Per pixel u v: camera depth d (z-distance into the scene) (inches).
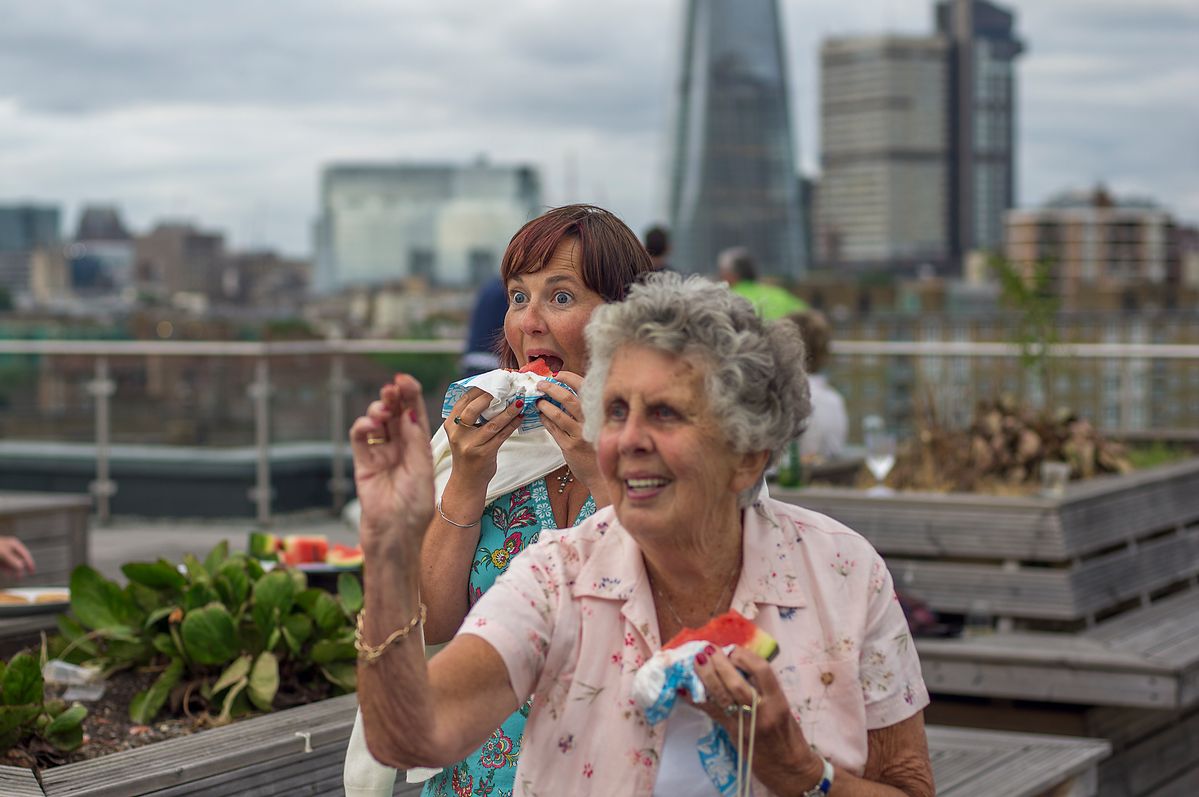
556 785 54.0
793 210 6171.3
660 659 50.8
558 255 71.6
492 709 52.6
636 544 55.3
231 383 297.3
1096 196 5792.3
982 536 154.6
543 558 55.6
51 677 95.3
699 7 6151.6
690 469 51.0
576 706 53.9
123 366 301.7
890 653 55.7
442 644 69.6
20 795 66.6
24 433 308.8
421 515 49.4
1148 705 134.2
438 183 7293.3
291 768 76.7
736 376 50.5
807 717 53.7
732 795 52.6
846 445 253.6
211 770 72.5
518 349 73.6
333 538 269.3
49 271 6717.5
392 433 50.0
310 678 97.8
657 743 52.8
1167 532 180.1
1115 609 165.6
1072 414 191.5
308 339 300.4
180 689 94.0
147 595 100.1
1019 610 151.1
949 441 186.4
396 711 49.9
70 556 142.1
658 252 239.3
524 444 68.4
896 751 55.9
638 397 51.2
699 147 6141.7
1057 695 138.0
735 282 264.8
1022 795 106.3
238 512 296.0
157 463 299.4
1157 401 253.6
